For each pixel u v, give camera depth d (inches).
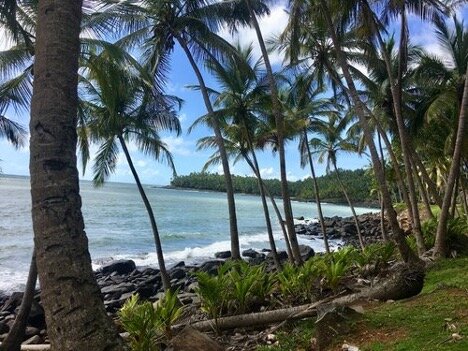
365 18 479.2
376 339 188.7
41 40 138.8
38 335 397.1
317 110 819.4
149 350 218.4
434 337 178.1
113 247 1006.4
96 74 366.3
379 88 682.2
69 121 136.8
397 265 287.7
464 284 259.6
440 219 418.0
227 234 1363.2
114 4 443.5
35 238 131.6
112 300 551.5
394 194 2123.5
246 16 533.6
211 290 270.7
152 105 534.9
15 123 425.4
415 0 504.1
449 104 545.0
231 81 609.6
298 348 203.2
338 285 332.8
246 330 261.6
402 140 506.3
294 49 542.9
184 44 526.3
